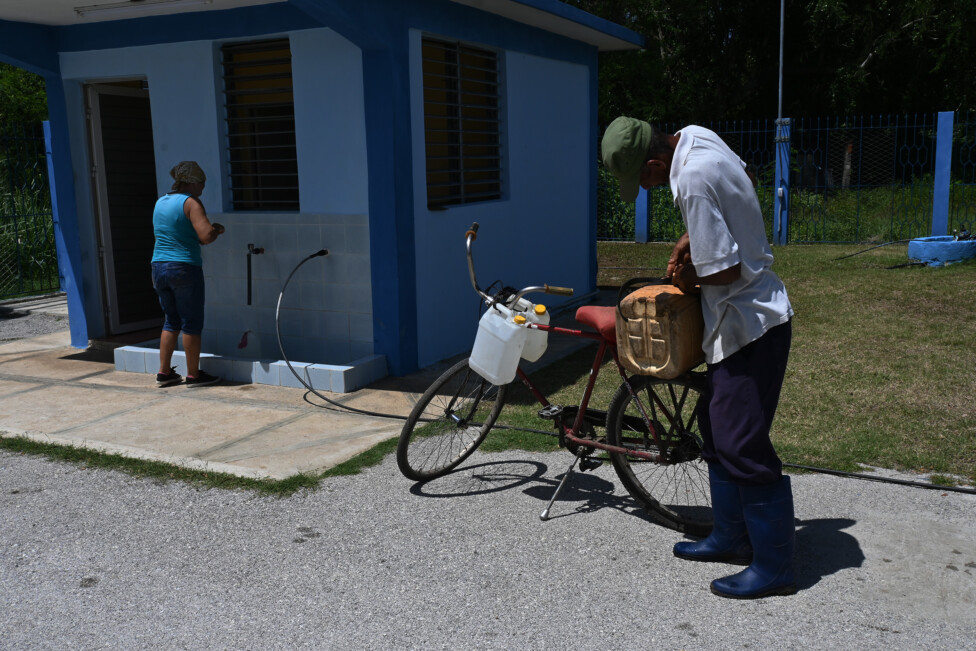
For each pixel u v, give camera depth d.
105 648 3.10
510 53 8.35
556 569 3.58
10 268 12.28
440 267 7.25
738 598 3.30
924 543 3.69
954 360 6.57
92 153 8.10
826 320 8.20
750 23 24.66
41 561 3.78
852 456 4.66
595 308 4.04
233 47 7.11
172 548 3.87
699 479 4.04
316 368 6.45
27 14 7.04
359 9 5.98
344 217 6.86
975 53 24.33
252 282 7.36
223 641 3.13
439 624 3.19
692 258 3.16
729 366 3.26
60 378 7.05
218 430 5.53
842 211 17.42
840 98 24.20
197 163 7.26
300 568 3.65
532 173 8.94
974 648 2.93
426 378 6.75
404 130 6.56
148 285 8.82
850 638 3.01
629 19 24.36
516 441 5.14
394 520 4.09
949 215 15.27
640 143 3.35
